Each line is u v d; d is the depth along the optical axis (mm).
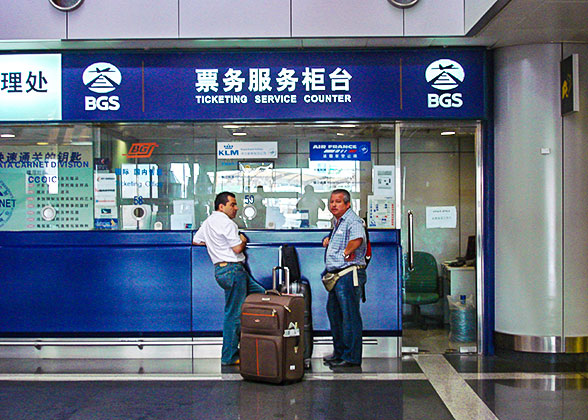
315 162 6723
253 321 5453
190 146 6730
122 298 6566
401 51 6477
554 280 6234
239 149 6727
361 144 6668
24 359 6570
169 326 6555
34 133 6711
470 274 6680
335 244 6023
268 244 6539
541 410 4762
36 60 6586
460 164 6676
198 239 6219
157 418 4617
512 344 6379
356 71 6500
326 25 6090
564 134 6230
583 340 6250
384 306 6516
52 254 6578
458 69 6473
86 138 6703
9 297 6594
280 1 6105
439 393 5219
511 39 6121
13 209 6680
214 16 6129
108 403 4980
